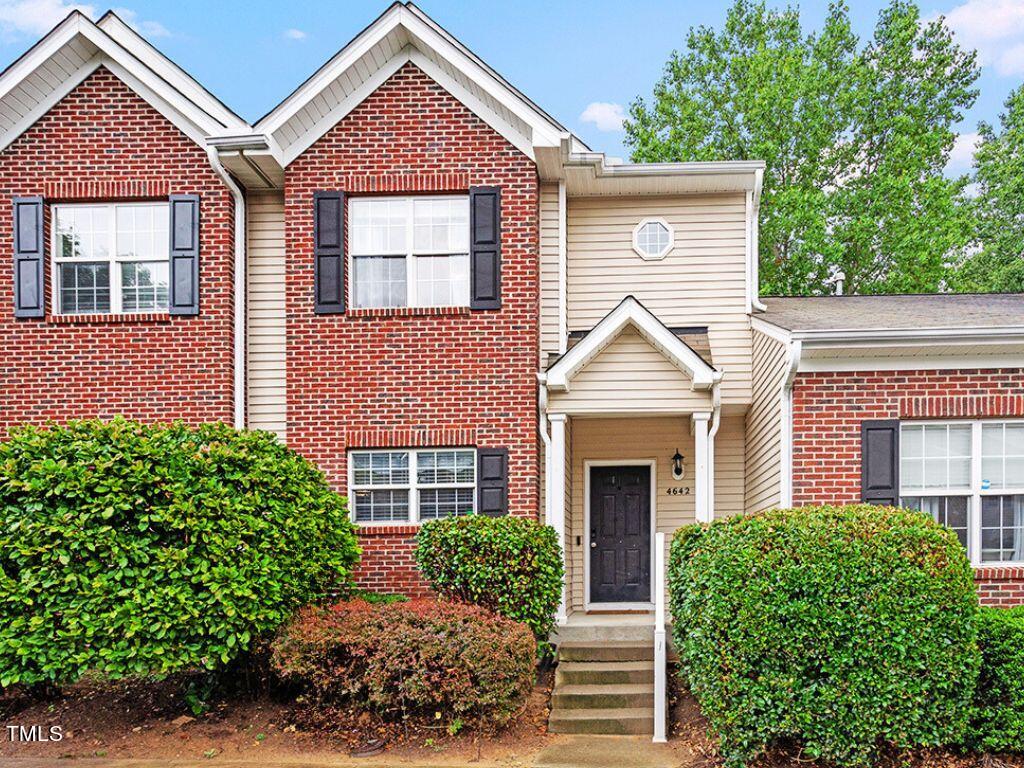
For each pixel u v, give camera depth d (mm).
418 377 10797
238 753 7477
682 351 10125
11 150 11008
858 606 6691
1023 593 9578
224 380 10859
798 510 7414
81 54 10961
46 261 10969
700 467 10375
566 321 12047
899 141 24375
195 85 11359
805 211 23297
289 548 8312
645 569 12438
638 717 8156
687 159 25406
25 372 10859
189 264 10906
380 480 10906
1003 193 27234
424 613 8242
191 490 7836
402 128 10984
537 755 7484
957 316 10625
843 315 11328
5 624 7289
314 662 7781
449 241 11062
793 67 25453
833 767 6789
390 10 10469
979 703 7031
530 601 9219
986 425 9898
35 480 7359
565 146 10617
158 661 7500
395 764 7277
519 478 10680
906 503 9898
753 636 6723
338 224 10914
